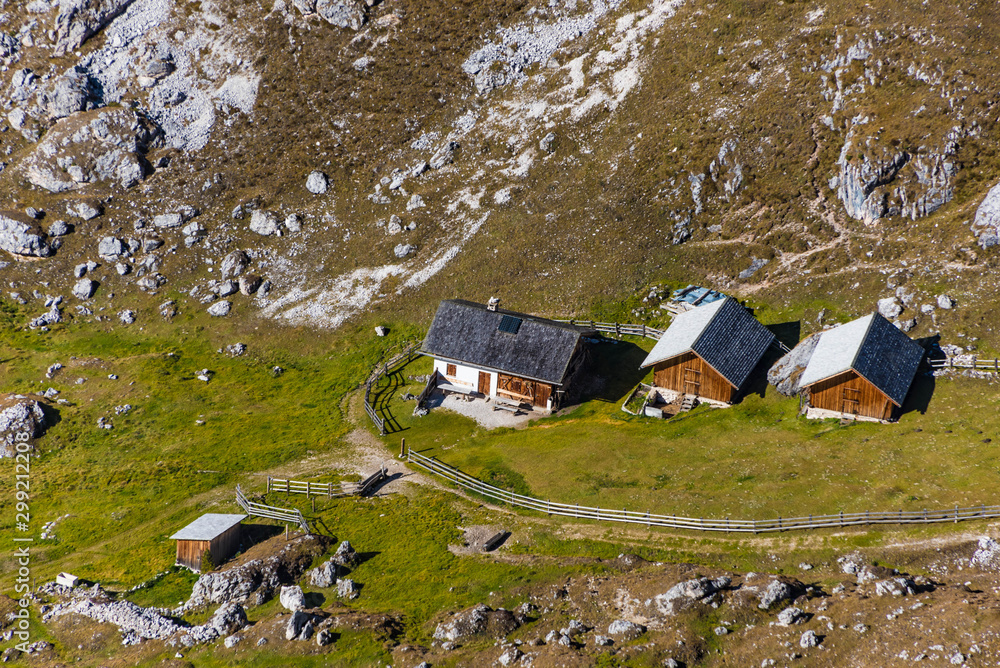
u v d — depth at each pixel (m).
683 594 41.62
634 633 40.06
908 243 69.50
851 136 75.25
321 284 83.62
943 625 36.88
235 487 59.78
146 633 45.03
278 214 89.19
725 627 40.03
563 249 80.38
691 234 78.31
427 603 45.44
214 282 84.56
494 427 64.19
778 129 78.88
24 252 86.12
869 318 60.16
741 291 73.25
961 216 68.38
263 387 73.75
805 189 75.62
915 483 49.56
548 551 49.44
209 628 44.47
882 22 80.19
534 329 66.50
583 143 87.25
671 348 63.66
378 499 56.66
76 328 81.56
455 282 80.56
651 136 84.44
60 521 57.84
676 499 51.88
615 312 75.06
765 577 43.28
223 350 78.88
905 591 40.41
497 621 42.25
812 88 79.69
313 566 49.75
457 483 57.50
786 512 49.19
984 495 47.25
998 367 58.47
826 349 60.50
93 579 51.59
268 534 54.06
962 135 71.31
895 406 56.47
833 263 71.06
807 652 37.25
